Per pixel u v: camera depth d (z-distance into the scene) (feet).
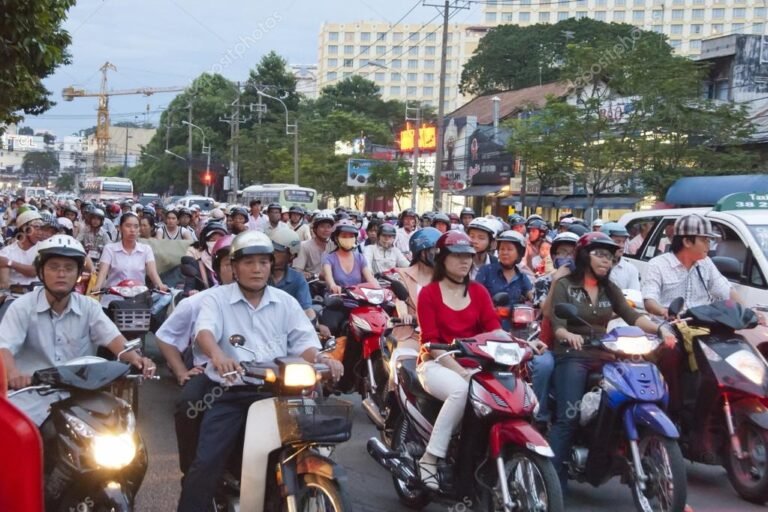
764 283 28.32
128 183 220.02
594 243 20.40
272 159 197.88
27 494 8.52
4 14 33.12
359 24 494.59
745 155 83.35
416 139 128.16
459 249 18.75
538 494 16.74
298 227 58.29
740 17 459.73
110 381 14.42
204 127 271.08
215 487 15.12
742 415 21.15
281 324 16.35
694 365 21.56
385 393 25.02
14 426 8.55
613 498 21.77
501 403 16.87
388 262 37.29
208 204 166.61
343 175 176.45
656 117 84.38
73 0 37.91
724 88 107.24
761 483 20.59
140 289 30.30
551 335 21.01
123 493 13.94
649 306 23.82
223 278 22.68
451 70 489.26
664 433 18.07
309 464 14.06
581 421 19.81
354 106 283.38
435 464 18.13
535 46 229.25
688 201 71.67
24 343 17.11
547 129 91.97
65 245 16.83
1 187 512.22
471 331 19.21
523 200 103.91
